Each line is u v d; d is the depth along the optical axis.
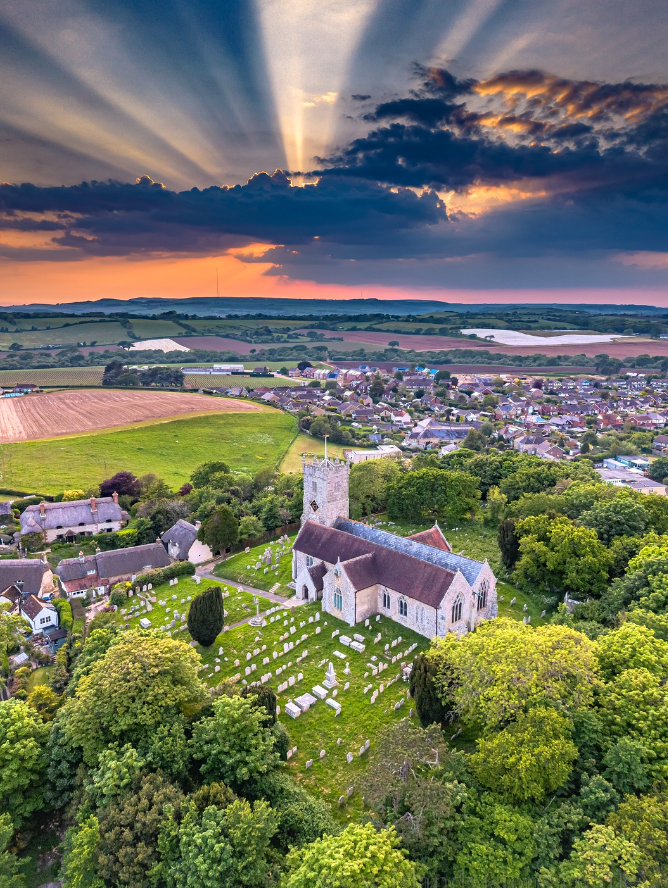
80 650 73.12
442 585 69.31
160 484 144.62
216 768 46.88
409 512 114.69
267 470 150.12
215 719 48.06
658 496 92.25
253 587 92.12
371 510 121.75
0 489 144.50
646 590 64.44
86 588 96.50
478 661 48.81
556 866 35.97
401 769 42.16
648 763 40.50
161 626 79.75
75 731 47.59
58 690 63.16
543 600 79.44
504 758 41.72
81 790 46.25
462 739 53.03
